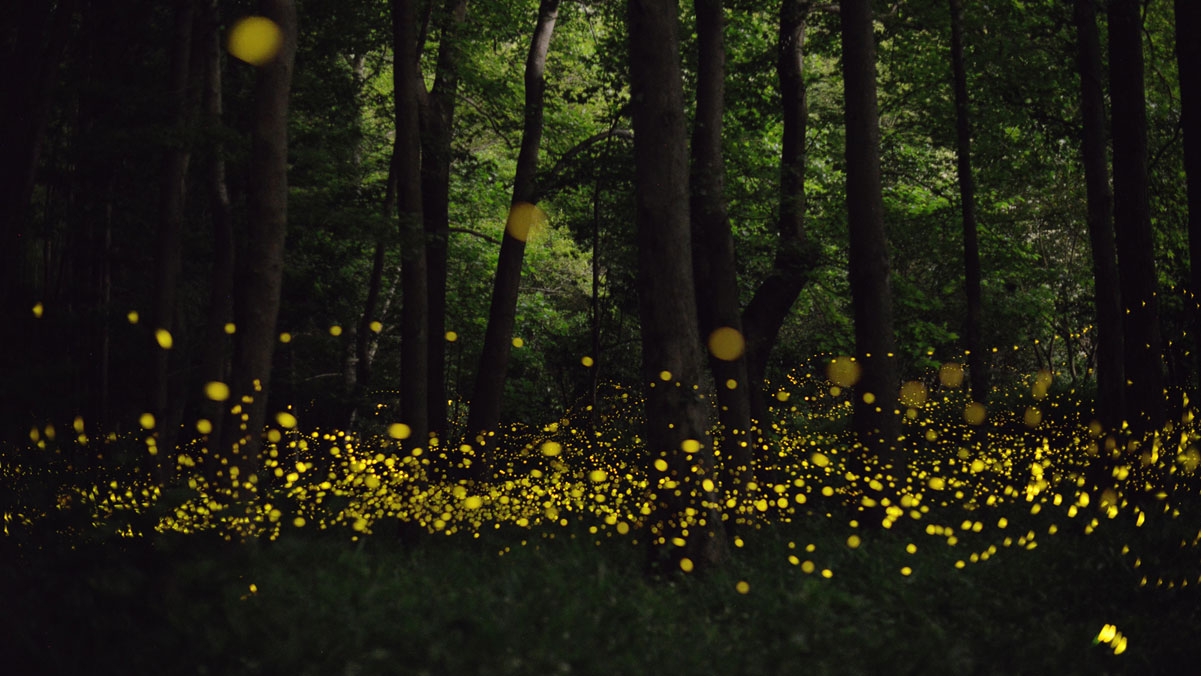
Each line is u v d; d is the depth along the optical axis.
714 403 21.34
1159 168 18.45
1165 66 19.56
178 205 13.81
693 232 13.81
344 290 20.72
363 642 6.24
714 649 6.71
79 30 15.49
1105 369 12.59
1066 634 7.46
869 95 12.18
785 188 16.50
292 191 14.12
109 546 7.70
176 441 17.72
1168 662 7.02
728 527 11.48
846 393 27.23
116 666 5.87
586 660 6.26
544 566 9.29
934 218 20.20
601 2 17.84
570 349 25.36
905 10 17.53
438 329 16.81
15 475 11.98
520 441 23.02
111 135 12.38
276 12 9.33
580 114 21.14
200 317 20.95
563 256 29.03
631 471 15.96
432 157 16.77
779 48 16.88
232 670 5.77
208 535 8.38
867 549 10.19
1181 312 17.66
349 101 17.47
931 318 22.44
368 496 12.88
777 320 15.61
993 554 9.62
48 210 17.31
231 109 15.77
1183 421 15.18
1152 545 10.20
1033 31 17.14
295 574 7.87
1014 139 19.09
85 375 16.77
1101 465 12.49
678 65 9.39
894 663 6.54
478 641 6.35
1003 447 18.86
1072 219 23.38
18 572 7.12
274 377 20.14
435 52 18.80
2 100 12.72
